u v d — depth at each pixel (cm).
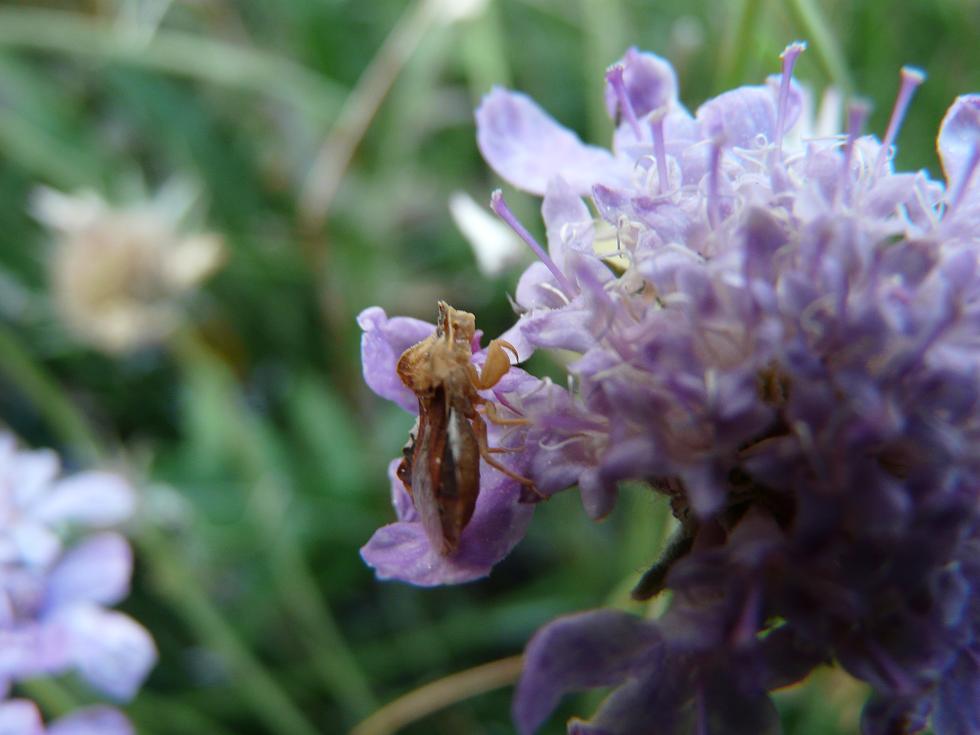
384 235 8
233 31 8
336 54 8
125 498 6
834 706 5
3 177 8
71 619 5
